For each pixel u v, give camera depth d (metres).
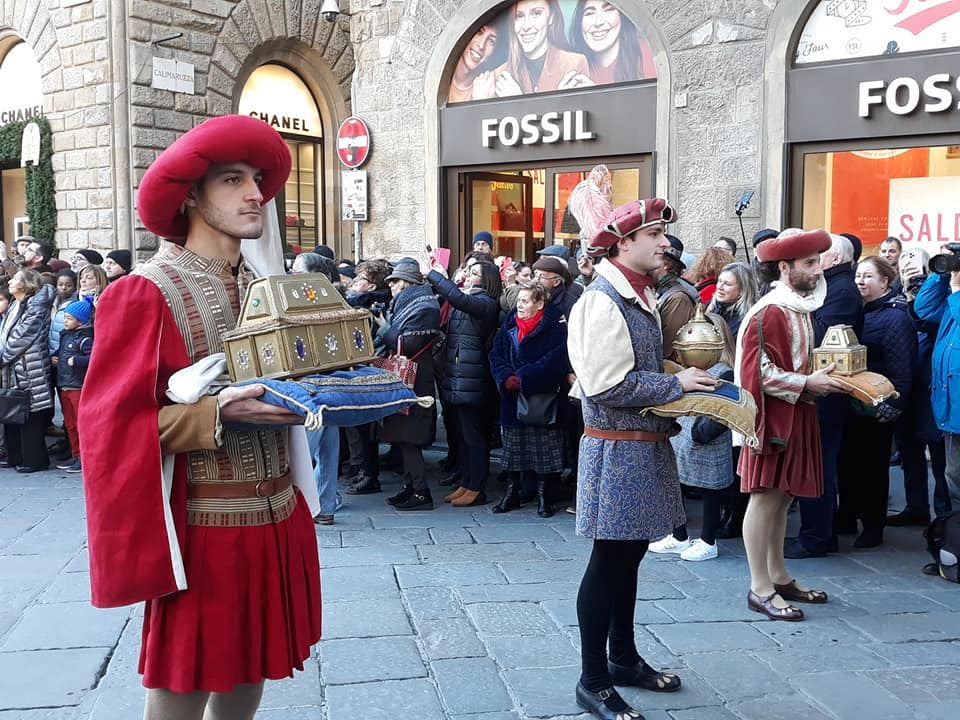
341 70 15.05
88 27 12.66
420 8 11.05
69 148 13.18
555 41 10.21
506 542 5.35
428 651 3.71
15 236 15.09
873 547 5.30
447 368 6.25
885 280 5.21
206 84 13.35
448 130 11.02
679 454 5.04
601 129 9.87
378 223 11.72
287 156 2.13
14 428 7.63
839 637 3.90
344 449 7.70
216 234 2.07
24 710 3.24
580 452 3.20
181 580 1.89
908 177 8.16
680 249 5.70
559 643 3.79
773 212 8.72
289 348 1.90
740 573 4.76
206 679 1.96
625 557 3.15
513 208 10.73
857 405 5.04
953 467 4.86
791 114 8.60
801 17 8.48
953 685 3.43
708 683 3.45
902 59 8.00
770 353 3.96
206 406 1.85
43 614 4.15
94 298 7.53
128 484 1.84
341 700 3.28
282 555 2.09
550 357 5.70
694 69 9.08
